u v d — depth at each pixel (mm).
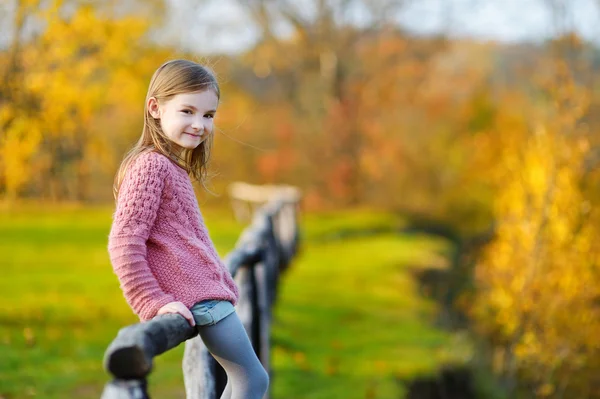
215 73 3213
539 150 8680
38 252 12352
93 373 6078
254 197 22188
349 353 8539
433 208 28531
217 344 2684
